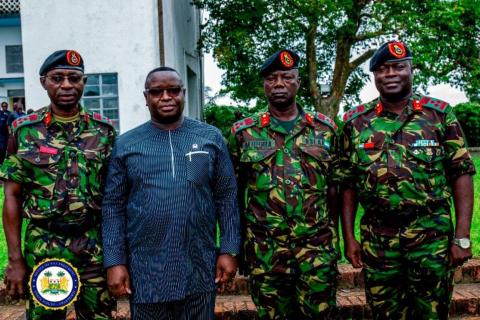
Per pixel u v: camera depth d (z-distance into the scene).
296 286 3.15
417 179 3.02
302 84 13.42
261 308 3.20
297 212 3.09
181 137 2.92
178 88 2.90
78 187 2.95
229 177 3.01
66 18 10.70
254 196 3.18
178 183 2.82
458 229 3.05
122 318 3.97
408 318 3.21
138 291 2.81
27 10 10.72
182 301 2.82
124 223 2.92
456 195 3.09
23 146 2.97
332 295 3.16
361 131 3.17
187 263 2.81
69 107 3.00
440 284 3.05
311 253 3.10
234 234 2.97
